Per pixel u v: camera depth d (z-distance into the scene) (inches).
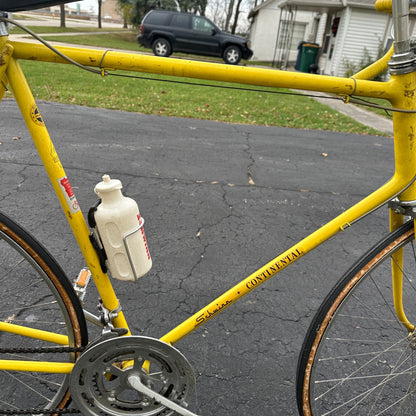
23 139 185.2
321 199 152.9
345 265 108.3
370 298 92.7
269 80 41.9
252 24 1130.0
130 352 47.7
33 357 70.4
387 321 86.0
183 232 119.7
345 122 320.2
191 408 63.7
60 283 47.5
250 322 83.9
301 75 41.7
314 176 178.2
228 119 290.7
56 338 53.5
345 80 42.0
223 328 81.6
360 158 214.7
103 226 43.2
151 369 60.1
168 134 227.5
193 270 101.3
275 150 215.6
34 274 90.6
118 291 90.4
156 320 82.6
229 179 165.2
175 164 176.7
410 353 69.4
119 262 44.9
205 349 75.9
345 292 48.7
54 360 70.1
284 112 340.8
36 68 421.7
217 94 402.6
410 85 41.8
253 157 198.4
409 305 89.0
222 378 69.8
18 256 94.9
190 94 383.6
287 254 48.8
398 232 48.0
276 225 129.0
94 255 46.1
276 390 68.2
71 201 44.5
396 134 44.5
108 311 49.0
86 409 50.2
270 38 989.8
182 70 41.3
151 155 185.6
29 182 141.1
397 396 68.1
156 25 707.4
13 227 44.9
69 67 457.4
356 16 630.5
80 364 47.1
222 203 141.9
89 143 194.5
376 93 42.4
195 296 91.4
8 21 38.7
